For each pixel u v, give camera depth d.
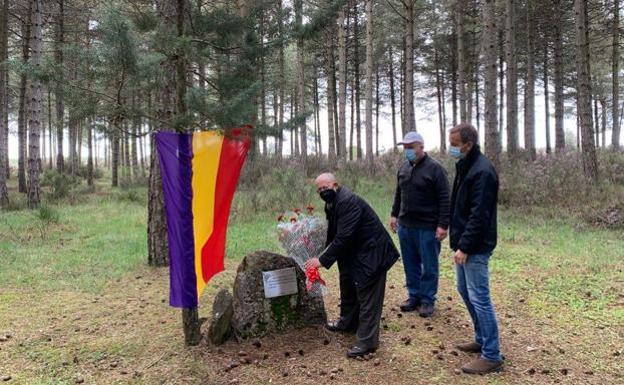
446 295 5.66
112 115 4.31
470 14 20.75
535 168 12.20
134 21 5.72
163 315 5.09
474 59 25.31
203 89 4.36
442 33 25.95
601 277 6.02
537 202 10.66
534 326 4.63
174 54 4.35
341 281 4.41
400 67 31.72
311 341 4.28
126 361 4.00
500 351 4.04
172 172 3.83
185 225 3.91
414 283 5.12
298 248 4.54
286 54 25.33
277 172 13.64
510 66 17.11
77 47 4.06
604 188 10.80
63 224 10.32
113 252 7.82
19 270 6.78
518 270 6.47
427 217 4.89
